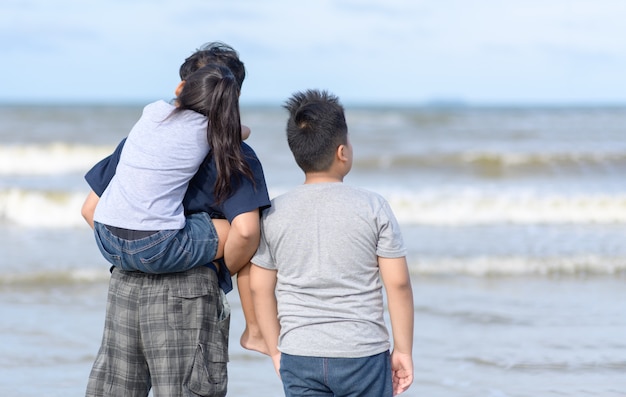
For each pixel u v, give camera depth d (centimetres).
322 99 263
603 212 999
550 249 790
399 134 2320
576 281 679
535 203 1011
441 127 2655
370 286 251
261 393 408
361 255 249
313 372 246
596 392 405
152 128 265
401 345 256
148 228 252
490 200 1012
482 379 427
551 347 486
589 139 2172
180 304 261
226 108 261
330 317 246
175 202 259
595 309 582
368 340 245
